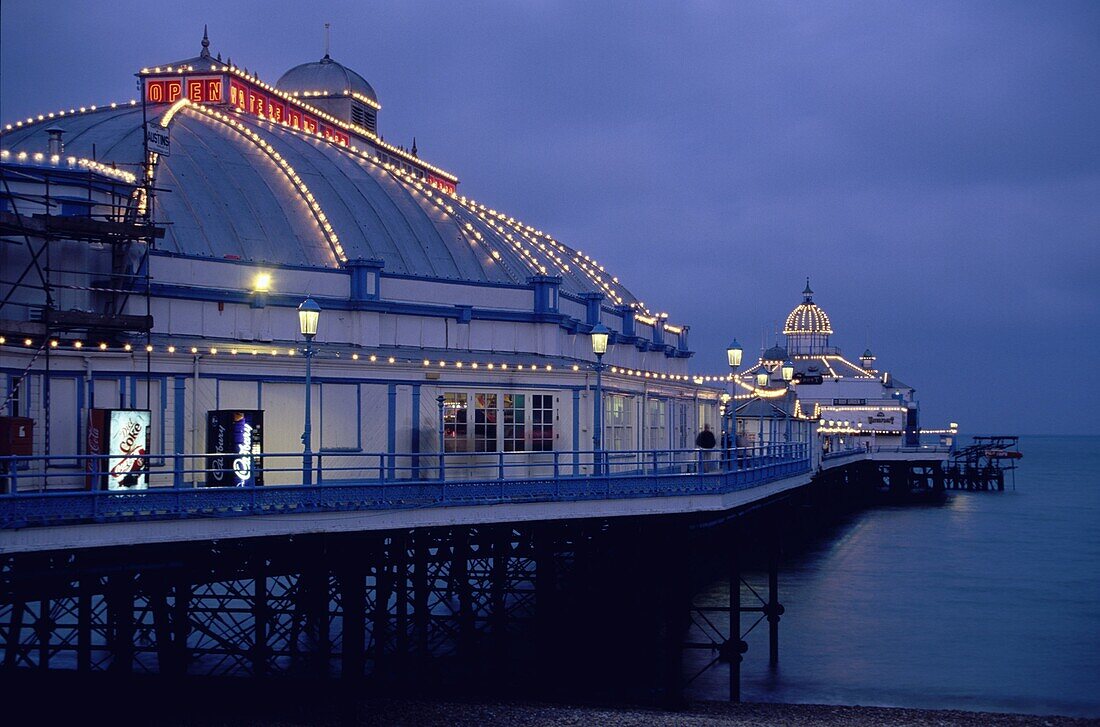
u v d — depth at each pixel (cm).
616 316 5334
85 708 3219
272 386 3391
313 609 3262
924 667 4431
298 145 4738
